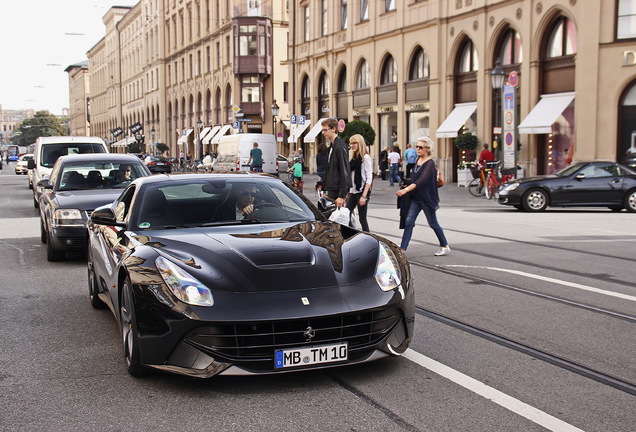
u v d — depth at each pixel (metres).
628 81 21.81
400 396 4.24
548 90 24.88
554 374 4.69
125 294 4.80
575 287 7.71
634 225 14.17
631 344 5.45
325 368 4.43
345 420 3.86
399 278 4.70
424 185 9.79
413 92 32.66
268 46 55.38
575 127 23.30
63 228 9.55
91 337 5.80
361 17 37.72
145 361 4.34
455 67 29.98
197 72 67.94
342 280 4.46
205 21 64.62
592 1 22.34
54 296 7.58
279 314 4.13
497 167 23.66
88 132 137.00
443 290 7.58
